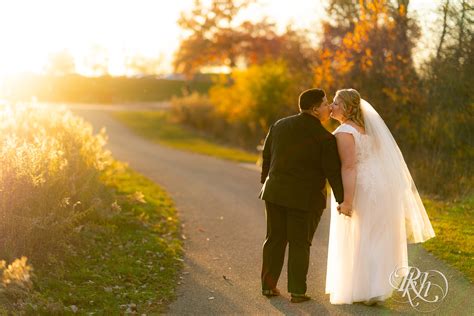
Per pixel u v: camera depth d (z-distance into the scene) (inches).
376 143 205.8
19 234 230.8
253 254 289.1
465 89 523.8
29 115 400.2
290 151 207.3
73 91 2433.6
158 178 582.9
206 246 307.4
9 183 236.8
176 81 2834.6
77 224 303.4
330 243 215.9
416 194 216.1
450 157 516.1
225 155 851.4
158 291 229.1
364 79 609.0
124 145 991.6
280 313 200.8
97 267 253.8
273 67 994.1
